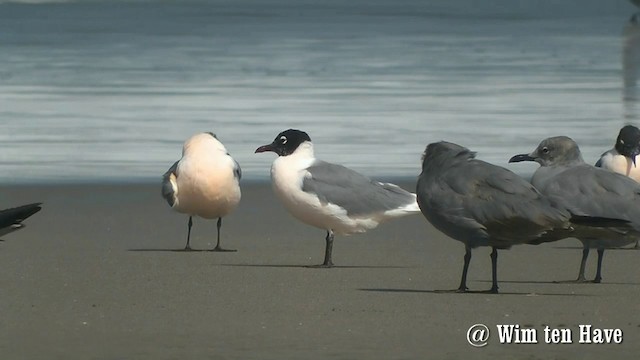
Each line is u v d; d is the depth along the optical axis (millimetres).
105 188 21547
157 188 21656
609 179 15023
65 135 26391
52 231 18156
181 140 26047
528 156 16094
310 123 28031
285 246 17406
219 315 12836
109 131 26984
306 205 16500
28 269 15336
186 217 19547
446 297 13844
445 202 13828
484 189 13703
